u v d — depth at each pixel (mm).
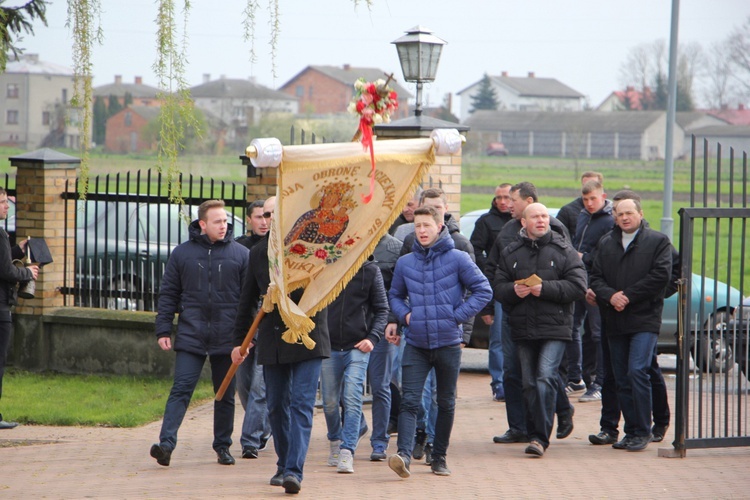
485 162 147125
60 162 21703
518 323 14570
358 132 11555
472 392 19938
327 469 13648
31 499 11945
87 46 12781
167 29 12445
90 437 16078
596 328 18844
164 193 21812
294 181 11289
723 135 158125
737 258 51375
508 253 14930
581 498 12188
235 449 15109
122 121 114375
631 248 14656
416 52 20750
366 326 13555
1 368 16766
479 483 12875
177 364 13773
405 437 13156
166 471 13508
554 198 90500
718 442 14570
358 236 12016
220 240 13945
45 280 21656
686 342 14336
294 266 11930
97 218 21547
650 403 14844
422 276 13352
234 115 154375
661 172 136875
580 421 17188
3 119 118000
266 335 12359
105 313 21328
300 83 197000
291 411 12297
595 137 168250
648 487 12758
